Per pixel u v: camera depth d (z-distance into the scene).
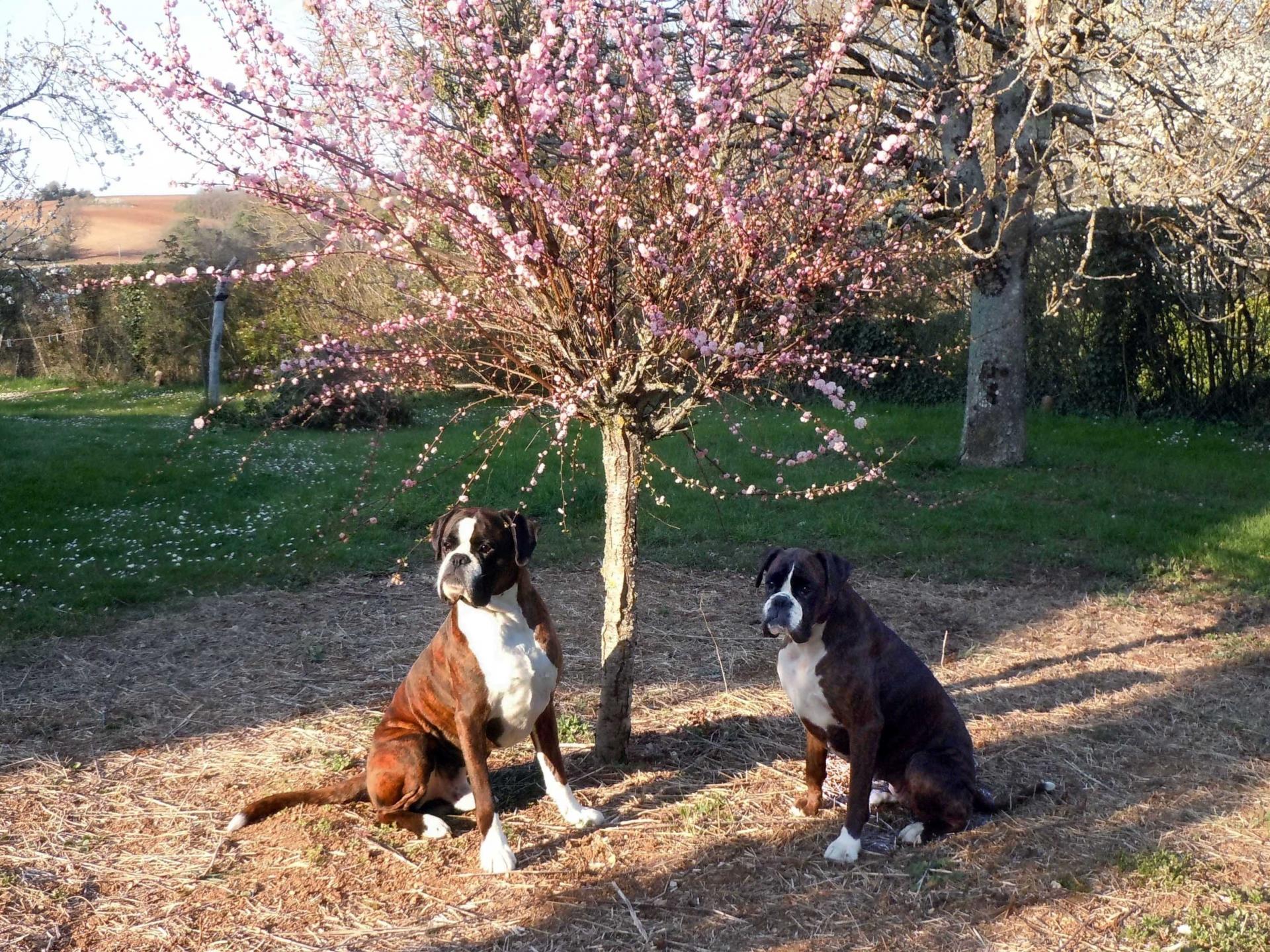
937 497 10.24
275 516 9.73
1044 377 16.80
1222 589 7.51
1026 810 4.32
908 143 4.52
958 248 7.32
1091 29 8.05
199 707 5.55
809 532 9.03
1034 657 6.30
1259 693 5.63
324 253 3.71
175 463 12.12
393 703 4.42
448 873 3.87
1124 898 3.62
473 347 4.48
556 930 3.49
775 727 5.25
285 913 3.62
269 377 16.22
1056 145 9.77
